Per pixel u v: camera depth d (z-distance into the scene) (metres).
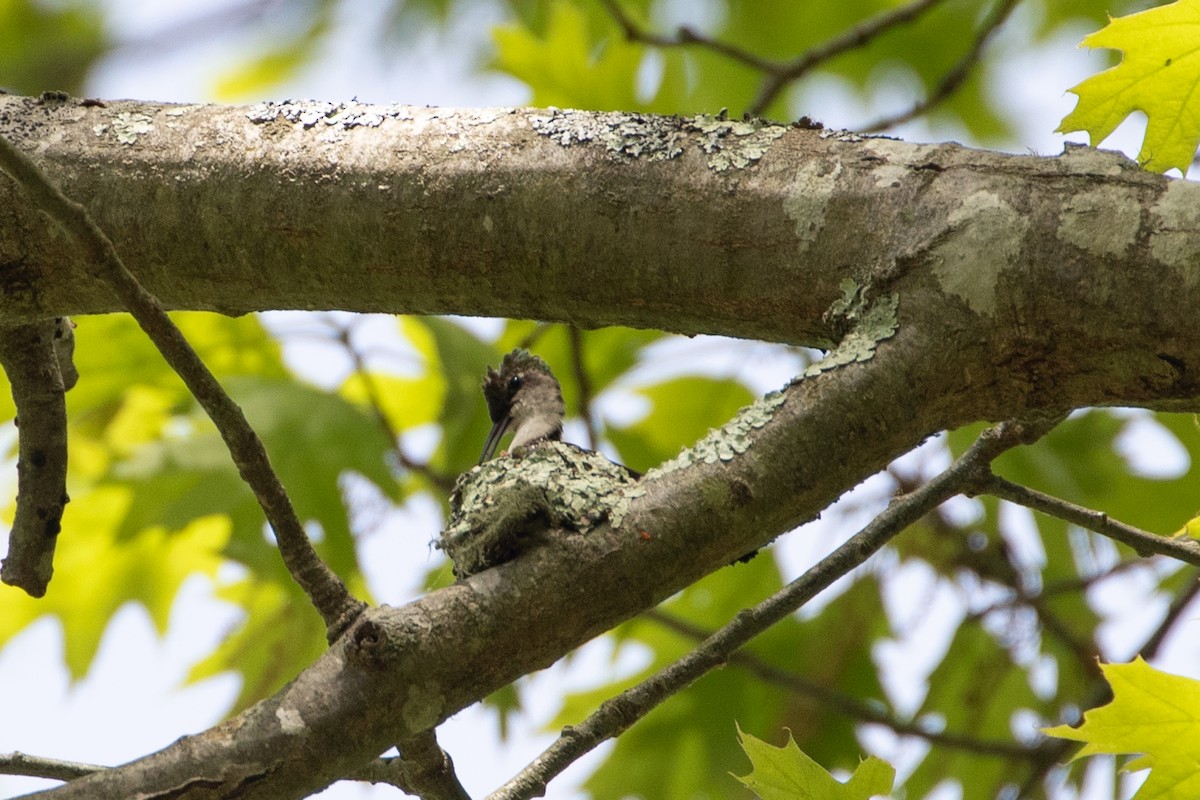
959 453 10.02
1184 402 4.74
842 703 10.02
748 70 14.23
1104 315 4.65
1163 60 5.44
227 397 4.34
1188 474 10.98
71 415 10.44
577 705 11.85
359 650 4.29
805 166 5.09
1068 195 4.79
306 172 5.35
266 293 5.51
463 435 10.81
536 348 11.88
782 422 4.75
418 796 4.90
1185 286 4.57
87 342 10.42
